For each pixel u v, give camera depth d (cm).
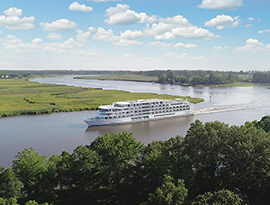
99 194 8494
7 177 7344
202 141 8594
